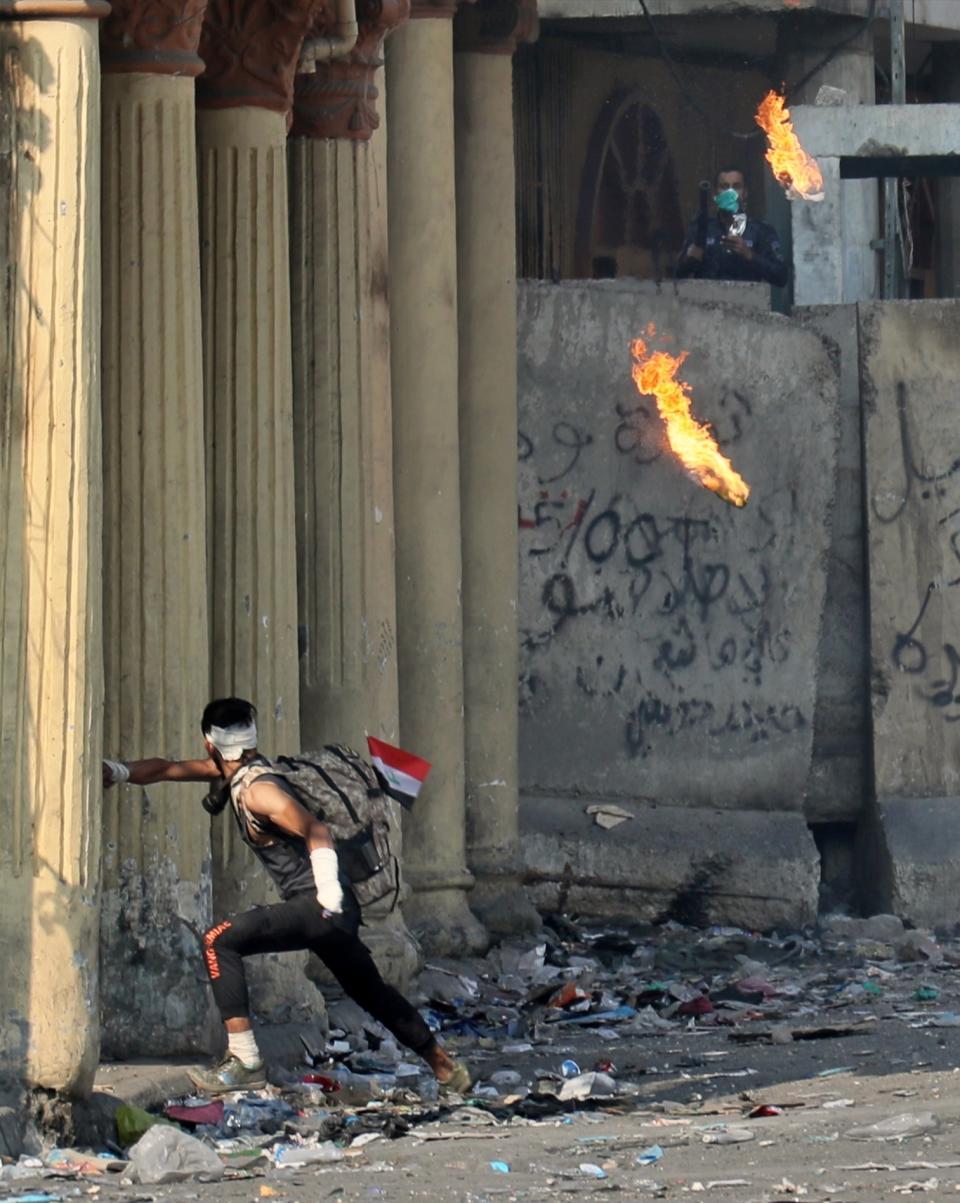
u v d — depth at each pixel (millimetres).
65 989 28469
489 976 48719
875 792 56938
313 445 42562
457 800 49938
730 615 57281
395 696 46031
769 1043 40094
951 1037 39719
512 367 53625
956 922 55250
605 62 79562
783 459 57312
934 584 57375
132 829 34125
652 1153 27328
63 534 28359
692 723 57156
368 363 43031
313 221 42719
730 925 55312
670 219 81438
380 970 43438
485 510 53125
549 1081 35625
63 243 28422
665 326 57594
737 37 79625
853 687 58125
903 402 57719
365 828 31750
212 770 31719
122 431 33750
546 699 57344
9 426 28422
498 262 53344
